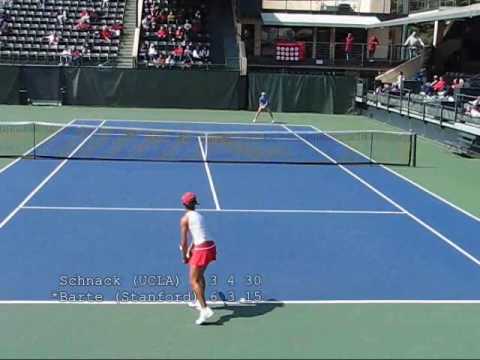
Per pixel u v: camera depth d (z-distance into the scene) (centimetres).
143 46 4225
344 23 4584
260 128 3203
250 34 4738
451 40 4116
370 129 3262
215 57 4244
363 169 2216
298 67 4422
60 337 855
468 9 3058
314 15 4709
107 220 1448
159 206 1595
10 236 1304
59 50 4166
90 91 3834
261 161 2298
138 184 1845
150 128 3027
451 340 883
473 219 1577
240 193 1778
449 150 2667
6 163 2100
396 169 2233
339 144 2758
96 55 4131
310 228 1442
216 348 835
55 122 3114
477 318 963
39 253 1205
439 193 1869
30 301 976
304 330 901
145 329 888
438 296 1052
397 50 4606
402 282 1115
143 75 3856
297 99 3975
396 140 2917
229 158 2334
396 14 4738
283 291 1054
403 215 1593
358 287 1083
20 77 3775
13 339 845
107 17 4456
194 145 2597
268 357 814
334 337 882
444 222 1539
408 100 3200
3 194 1666
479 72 3716
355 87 3984
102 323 904
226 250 1260
